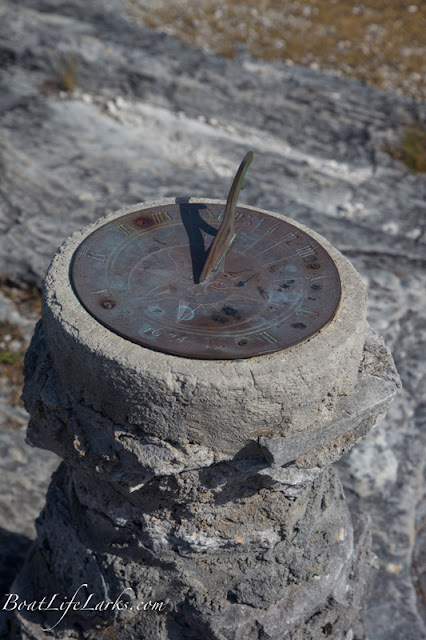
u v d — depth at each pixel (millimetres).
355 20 4570
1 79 3254
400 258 2625
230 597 1777
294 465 1701
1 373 2271
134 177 2803
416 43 4367
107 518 1777
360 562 1894
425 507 2199
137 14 4156
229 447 1678
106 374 1658
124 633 1816
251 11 4496
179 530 1735
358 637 1923
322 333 1685
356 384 1731
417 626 2029
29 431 1792
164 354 1652
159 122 3168
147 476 1699
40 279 2387
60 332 1683
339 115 3424
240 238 1782
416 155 3213
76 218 2557
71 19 3854
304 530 1786
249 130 3244
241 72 3633
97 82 3314
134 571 1775
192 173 2887
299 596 1797
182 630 1801
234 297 1708
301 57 4035
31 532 2084
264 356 1657
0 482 2135
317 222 2709
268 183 2900
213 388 1638
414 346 2389
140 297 1700
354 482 2164
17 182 2684
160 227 1788
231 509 1729
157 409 1657
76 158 2861
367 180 3047
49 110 3119
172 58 3615
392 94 3697
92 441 1714
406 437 2248
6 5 3844
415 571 2119
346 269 1762
